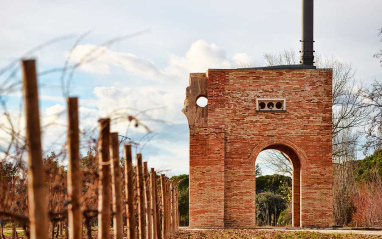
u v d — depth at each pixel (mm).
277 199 51781
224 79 30078
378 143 29391
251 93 30156
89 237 11203
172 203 23906
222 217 29562
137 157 14578
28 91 6207
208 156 29797
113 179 10383
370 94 30000
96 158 11695
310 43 33406
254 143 30047
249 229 28594
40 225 6293
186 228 29484
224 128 29969
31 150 6258
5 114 8352
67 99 7699
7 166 12352
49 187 11680
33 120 6246
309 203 29984
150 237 16156
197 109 30047
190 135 29875
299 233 25438
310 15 33500
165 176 21500
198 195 29641
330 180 30125
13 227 14938
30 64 6203
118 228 10516
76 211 7684
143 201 14555
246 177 29922
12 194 11805
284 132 30156
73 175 7691
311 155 30141
